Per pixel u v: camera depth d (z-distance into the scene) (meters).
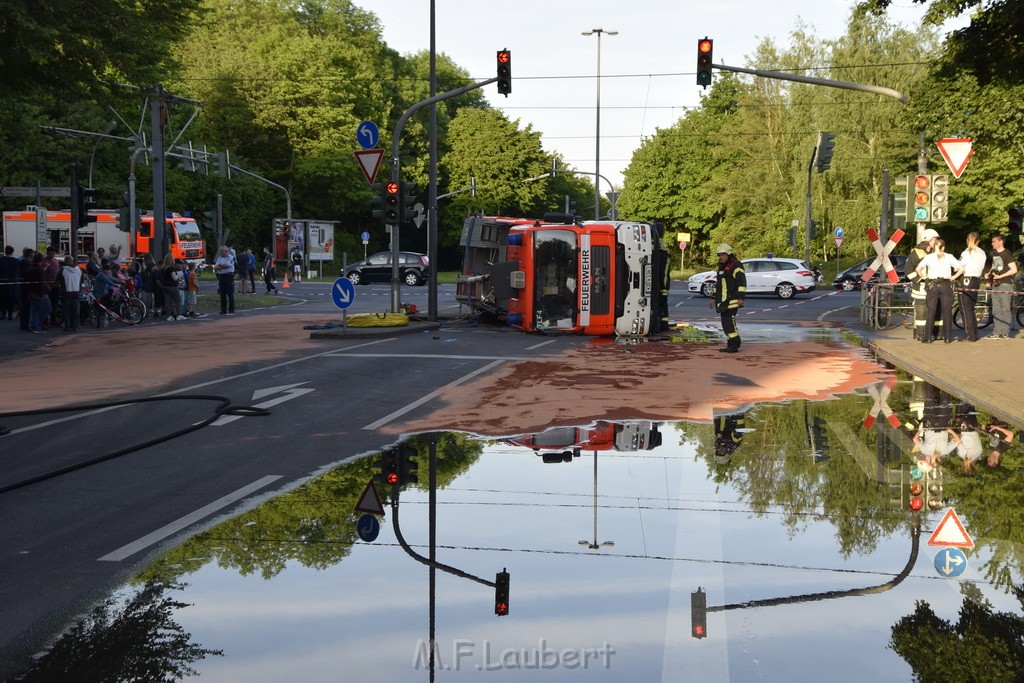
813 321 27.53
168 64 23.89
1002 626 4.35
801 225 58.69
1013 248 46.62
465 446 9.05
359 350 18.73
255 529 6.20
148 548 5.83
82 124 54.59
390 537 5.95
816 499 6.80
